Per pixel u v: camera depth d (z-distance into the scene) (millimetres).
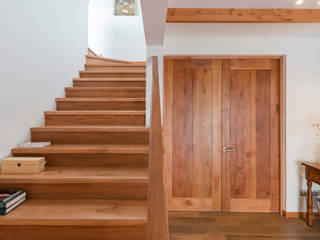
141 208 1379
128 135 2008
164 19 1532
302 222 2713
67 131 1993
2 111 1653
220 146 3057
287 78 2891
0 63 1635
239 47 2918
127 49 4766
